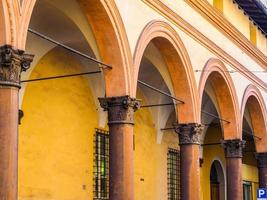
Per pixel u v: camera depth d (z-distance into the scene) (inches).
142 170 960.3
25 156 693.3
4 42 462.6
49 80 741.9
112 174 629.6
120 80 634.2
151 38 695.1
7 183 455.8
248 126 1270.9
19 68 472.7
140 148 959.0
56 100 753.6
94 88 829.8
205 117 1149.7
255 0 981.2
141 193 950.4
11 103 464.1
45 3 650.8
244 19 1053.2
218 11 886.4
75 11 641.0
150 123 998.4
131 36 652.1
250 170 1519.4
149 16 696.4
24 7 480.7
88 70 814.5
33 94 714.2
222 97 946.7
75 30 721.6
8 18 464.4
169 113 1028.5
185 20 786.2
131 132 639.1
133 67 649.6
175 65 778.8
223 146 963.3
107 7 611.5
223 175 1327.5
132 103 639.8
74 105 789.2
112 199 625.0
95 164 824.9
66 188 759.1
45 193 719.7
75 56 787.4
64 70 772.0
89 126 819.4
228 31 940.6
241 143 962.7
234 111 955.3
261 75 1125.7
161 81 936.9
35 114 715.4
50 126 739.4
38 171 711.7
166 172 1043.3
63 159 758.5
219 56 907.4
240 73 1002.7
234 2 990.4
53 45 734.5
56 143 748.0
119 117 633.6
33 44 702.5
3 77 464.4
